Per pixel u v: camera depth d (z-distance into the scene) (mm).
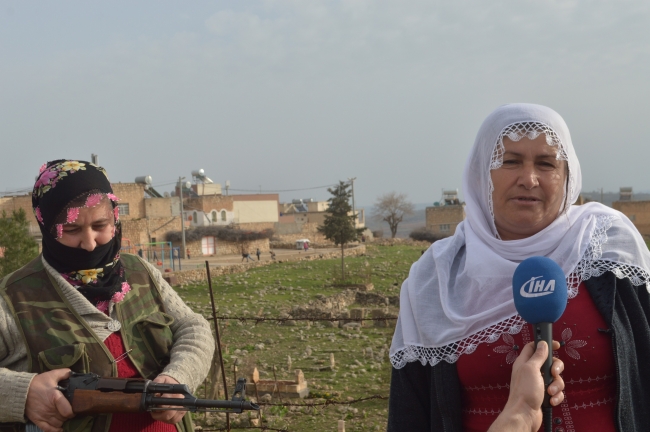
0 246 14688
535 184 2463
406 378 2705
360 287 34531
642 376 2344
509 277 2480
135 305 3301
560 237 2500
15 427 2980
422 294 2719
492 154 2551
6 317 3000
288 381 12828
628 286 2387
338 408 11453
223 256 61594
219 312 26375
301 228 82875
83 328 3078
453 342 2539
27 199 54188
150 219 60469
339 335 20797
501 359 2432
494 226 2619
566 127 2562
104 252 3188
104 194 3139
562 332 2352
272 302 29391
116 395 2852
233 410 2824
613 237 2453
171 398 2826
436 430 2580
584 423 2303
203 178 83500
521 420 1901
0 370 2930
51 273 3133
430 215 81812
